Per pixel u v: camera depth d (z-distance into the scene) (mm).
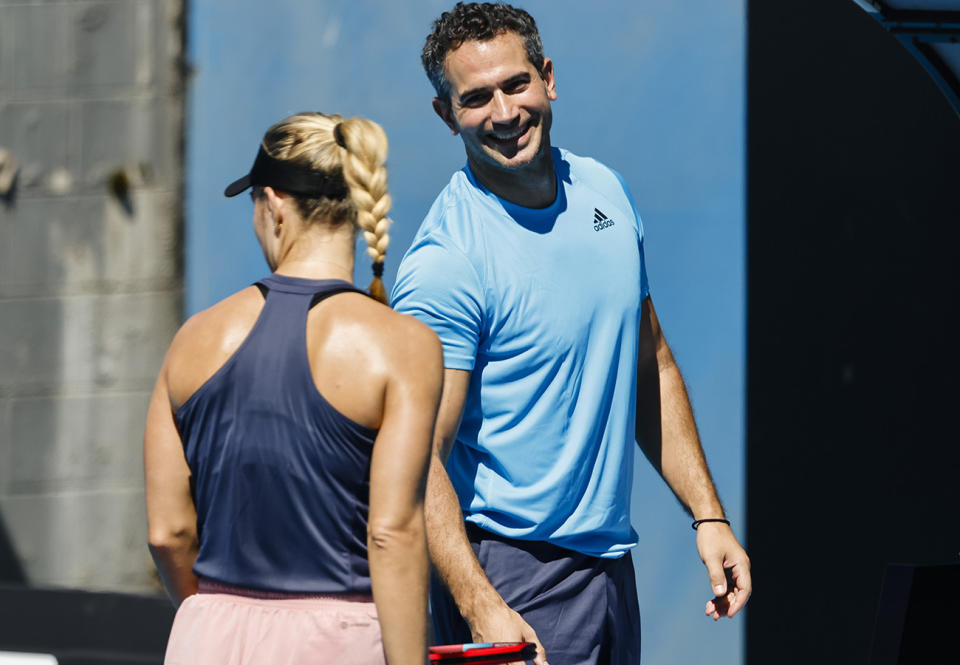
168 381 6520
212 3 19703
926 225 18172
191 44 19844
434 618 9172
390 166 18422
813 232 18109
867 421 18234
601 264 9242
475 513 9227
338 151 6559
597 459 9273
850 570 18203
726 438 18234
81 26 20375
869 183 18156
